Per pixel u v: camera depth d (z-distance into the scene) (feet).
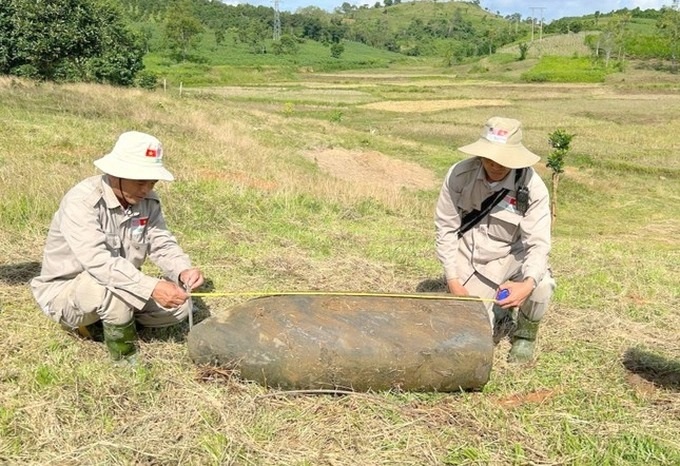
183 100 81.71
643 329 15.49
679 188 62.49
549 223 12.74
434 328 11.57
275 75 223.30
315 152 61.57
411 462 9.99
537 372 12.88
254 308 11.96
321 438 10.44
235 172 39.83
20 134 39.19
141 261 12.82
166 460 9.73
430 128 96.63
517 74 225.56
